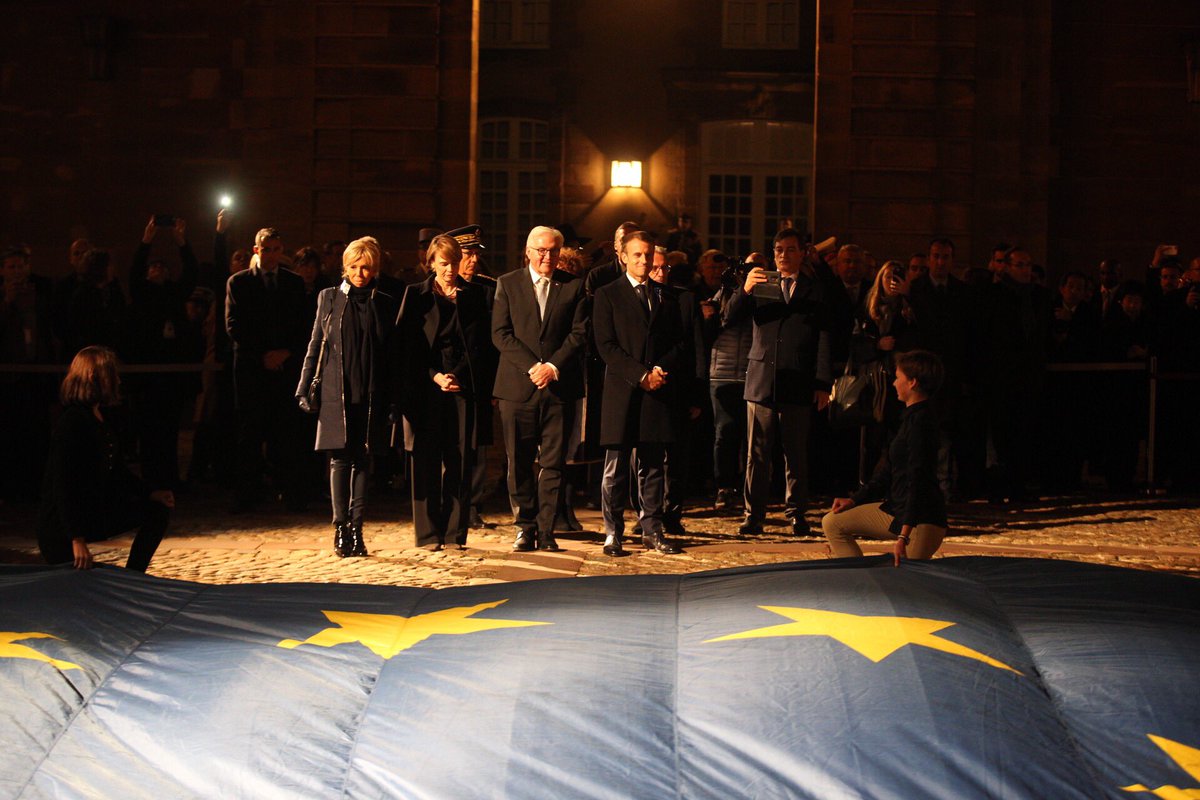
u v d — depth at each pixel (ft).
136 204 56.29
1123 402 37.29
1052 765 8.51
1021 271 34.63
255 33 53.78
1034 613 10.60
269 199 53.98
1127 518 32.19
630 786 8.57
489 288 27.35
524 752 8.86
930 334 32.45
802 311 28.60
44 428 33.81
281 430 32.01
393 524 30.37
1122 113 56.59
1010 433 34.58
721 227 90.38
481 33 90.58
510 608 11.18
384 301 26.18
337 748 9.06
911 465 20.27
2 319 34.19
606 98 90.12
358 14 53.36
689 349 26.53
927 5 52.06
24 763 8.98
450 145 53.52
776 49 90.38
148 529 20.06
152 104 56.08
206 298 39.22
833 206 52.49
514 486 26.55
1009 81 52.26
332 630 10.64
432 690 9.55
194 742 9.11
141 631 10.65
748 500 28.99
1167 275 37.70
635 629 10.55
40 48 56.34
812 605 10.71
